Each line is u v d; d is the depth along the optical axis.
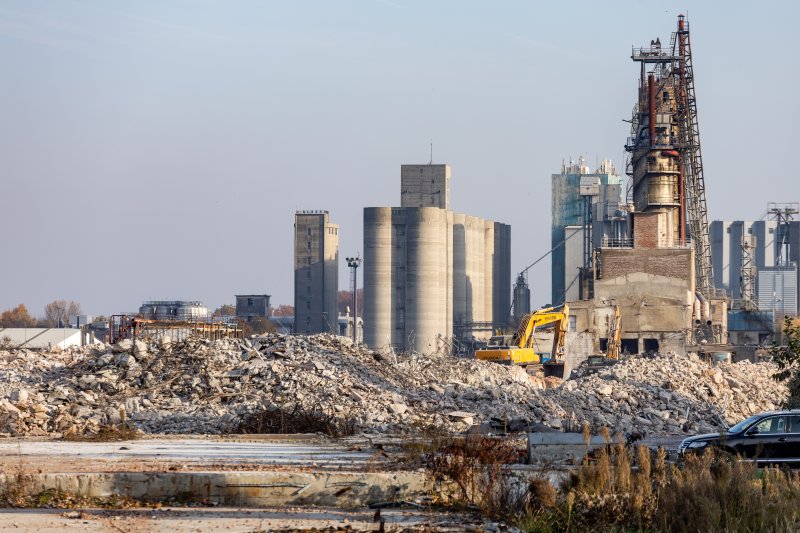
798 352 173.12
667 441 161.12
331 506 94.44
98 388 181.25
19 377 191.88
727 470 89.69
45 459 114.38
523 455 116.81
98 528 76.88
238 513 85.25
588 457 104.31
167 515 83.50
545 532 84.25
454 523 83.56
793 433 120.62
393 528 79.81
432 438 126.88
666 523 82.94
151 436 148.00
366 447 134.00
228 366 189.62
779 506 82.88
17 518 80.69
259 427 157.62
